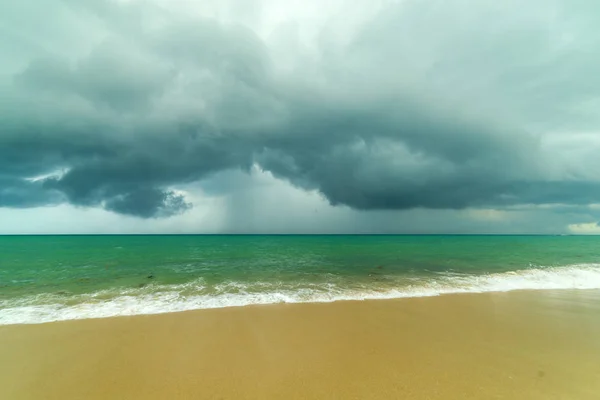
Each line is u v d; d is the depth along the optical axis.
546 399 4.75
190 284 14.66
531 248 36.84
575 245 43.69
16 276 16.78
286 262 23.50
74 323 8.75
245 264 22.33
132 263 22.56
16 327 8.36
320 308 10.41
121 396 4.91
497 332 7.97
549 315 9.58
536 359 6.28
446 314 9.68
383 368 5.84
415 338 7.52
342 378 5.45
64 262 22.73
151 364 6.05
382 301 11.44
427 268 19.97
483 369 5.82
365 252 32.22
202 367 5.91
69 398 4.87
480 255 27.86
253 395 4.88
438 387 5.11
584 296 12.40
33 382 5.37
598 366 5.98
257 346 6.97
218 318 9.20
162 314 9.65
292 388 5.10
